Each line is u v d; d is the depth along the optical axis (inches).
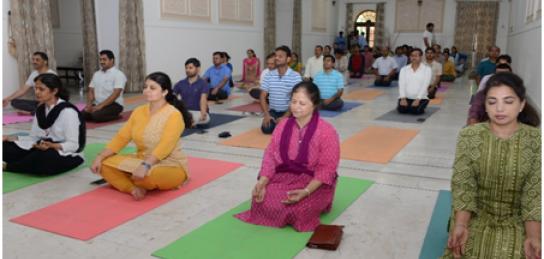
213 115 245.8
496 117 66.8
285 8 584.7
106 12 342.6
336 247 87.4
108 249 87.2
